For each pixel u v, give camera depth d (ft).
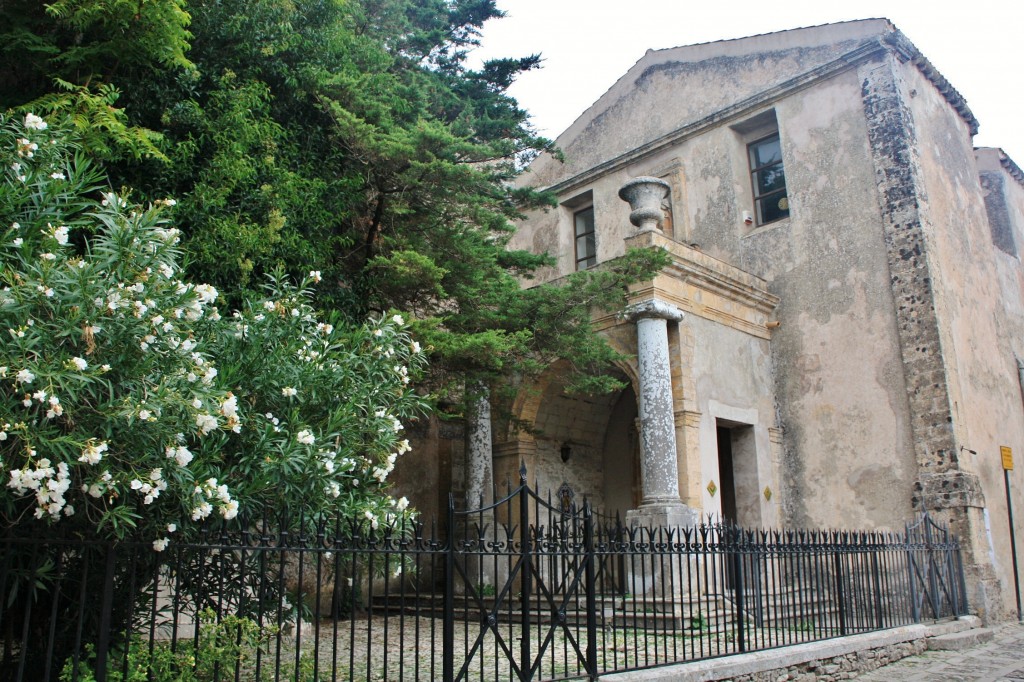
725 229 56.85
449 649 19.27
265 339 22.16
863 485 46.55
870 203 49.62
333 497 21.18
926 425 44.57
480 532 20.45
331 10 37.45
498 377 39.09
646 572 39.32
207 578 19.63
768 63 57.52
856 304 49.03
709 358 46.34
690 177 60.08
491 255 40.24
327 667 24.86
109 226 17.46
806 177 53.16
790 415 50.57
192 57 33.91
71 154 24.48
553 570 21.71
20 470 14.14
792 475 49.73
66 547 17.46
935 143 53.06
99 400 15.62
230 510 16.83
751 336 50.60
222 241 29.91
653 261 37.88
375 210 41.83
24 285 15.29
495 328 39.50
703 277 46.50
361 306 38.11
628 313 43.34
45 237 17.48
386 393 24.21
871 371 47.55
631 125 66.03
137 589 19.25
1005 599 44.52
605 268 44.80
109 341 15.93
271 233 30.89
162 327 16.80
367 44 41.37
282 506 20.24
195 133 32.09
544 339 39.93
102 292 15.83
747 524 47.57
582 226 69.05
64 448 14.69
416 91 40.57
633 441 59.41
